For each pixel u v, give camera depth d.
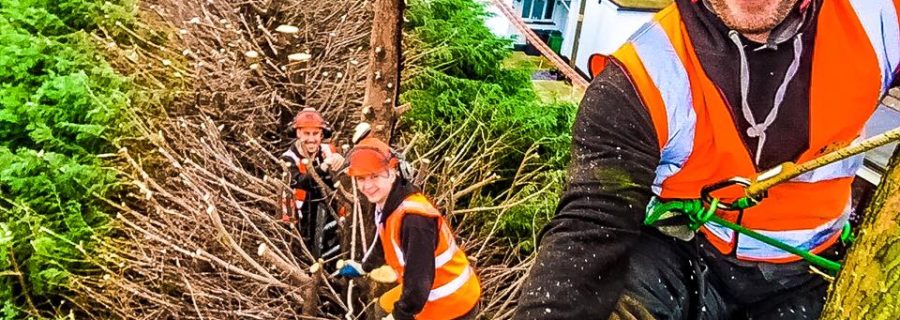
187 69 7.36
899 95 1.86
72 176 5.48
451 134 6.50
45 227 5.16
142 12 8.12
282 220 5.11
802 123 1.31
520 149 7.03
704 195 1.39
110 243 5.32
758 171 1.34
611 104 1.29
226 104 6.96
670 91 1.28
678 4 1.31
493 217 6.13
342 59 8.33
